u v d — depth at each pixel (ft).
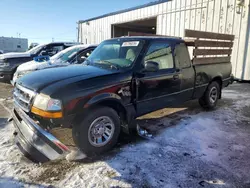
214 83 16.81
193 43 14.28
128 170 8.86
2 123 13.69
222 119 14.93
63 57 21.97
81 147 9.52
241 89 25.71
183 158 9.82
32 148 9.09
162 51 12.41
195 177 8.48
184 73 13.60
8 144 10.77
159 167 9.10
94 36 60.54
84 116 9.27
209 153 10.30
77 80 9.27
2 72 25.99
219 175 8.63
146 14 44.16
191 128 13.24
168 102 12.90
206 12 33.42
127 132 11.30
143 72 11.18
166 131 12.72
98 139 9.93
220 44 16.88
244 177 8.53
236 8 29.78
